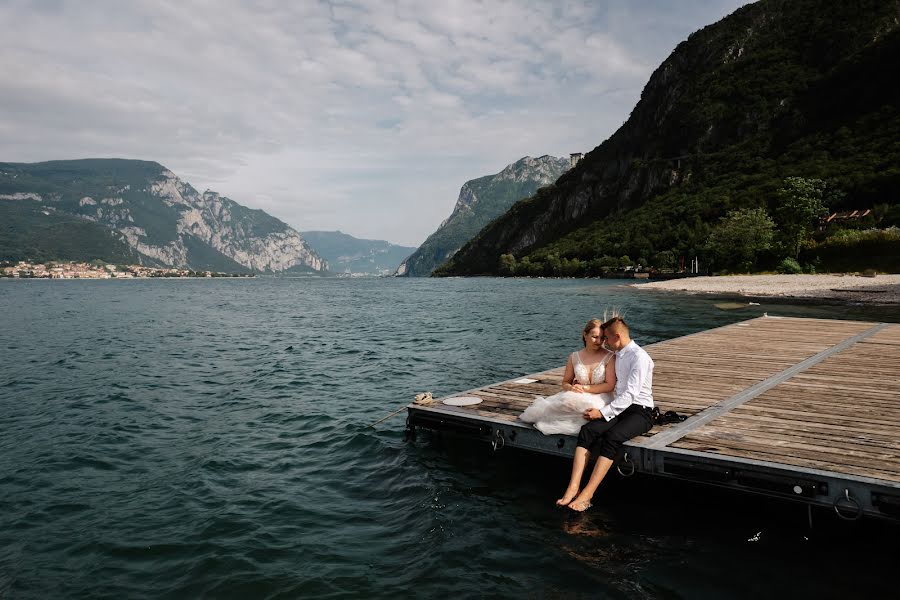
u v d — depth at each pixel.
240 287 131.25
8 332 28.55
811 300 35.72
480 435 7.80
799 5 186.50
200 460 8.20
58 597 4.68
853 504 5.24
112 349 21.41
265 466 7.90
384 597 4.54
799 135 138.50
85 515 6.34
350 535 5.70
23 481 7.44
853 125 122.25
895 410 7.84
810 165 115.50
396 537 5.62
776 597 4.41
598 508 6.27
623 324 7.03
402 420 10.12
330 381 14.25
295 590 4.68
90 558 5.34
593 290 63.53
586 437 6.52
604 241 141.75
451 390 12.84
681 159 168.50
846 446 6.27
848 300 34.44
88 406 11.89
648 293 51.00
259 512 6.32
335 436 9.23
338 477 7.39
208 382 14.48
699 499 6.51
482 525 5.84
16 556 5.40
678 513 6.13
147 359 18.69
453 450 8.33
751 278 64.44
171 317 38.72
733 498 6.54
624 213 176.62
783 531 5.68
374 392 12.80
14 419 10.81
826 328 17.17
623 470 6.50
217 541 5.62
